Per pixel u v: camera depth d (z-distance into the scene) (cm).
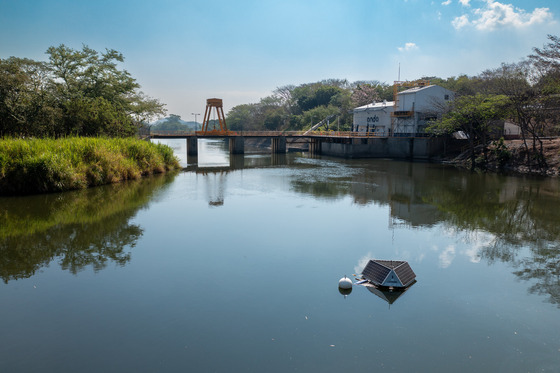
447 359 851
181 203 2486
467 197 2814
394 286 1190
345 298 1135
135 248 1589
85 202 2436
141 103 5700
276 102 13750
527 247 1636
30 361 839
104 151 3216
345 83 12788
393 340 921
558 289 1215
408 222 2053
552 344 912
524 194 2922
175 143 13388
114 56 4906
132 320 1012
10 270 1351
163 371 807
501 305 1104
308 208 2389
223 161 5953
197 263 1421
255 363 834
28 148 2723
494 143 4738
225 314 1044
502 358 856
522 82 4697
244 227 1919
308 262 1435
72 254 1512
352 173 4272
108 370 810
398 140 6178
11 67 3553
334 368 818
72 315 1038
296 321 1006
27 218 2030
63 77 4547
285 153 7456
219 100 7181
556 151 4200
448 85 7631
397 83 6425
